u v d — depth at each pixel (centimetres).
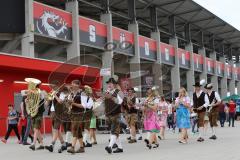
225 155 979
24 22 2250
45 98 1197
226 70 5447
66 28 2588
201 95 1445
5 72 2017
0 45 2488
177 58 3959
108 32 2984
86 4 3116
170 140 1529
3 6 2208
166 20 4106
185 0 3588
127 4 3444
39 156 1047
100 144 1402
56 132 1155
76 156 1030
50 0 3009
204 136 1680
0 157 1046
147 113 1226
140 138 1580
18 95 2073
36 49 2705
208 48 5012
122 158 966
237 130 2138
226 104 3194
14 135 1986
